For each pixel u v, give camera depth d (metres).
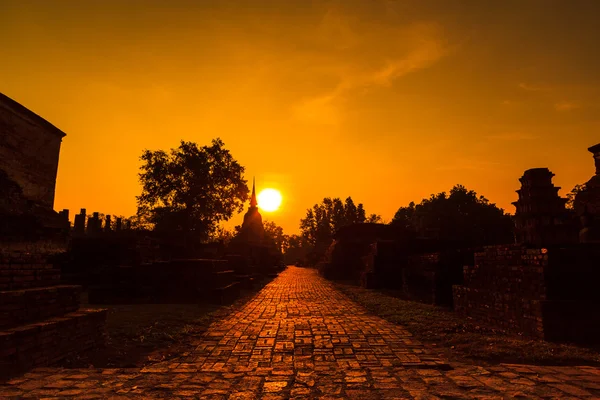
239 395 5.07
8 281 6.32
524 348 7.22
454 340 8.12
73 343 6.94
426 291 15.91
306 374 6.00
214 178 44.94
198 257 33.72
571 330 7.85
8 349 5.55
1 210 6.29
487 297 10.41
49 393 5.04
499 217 56.78
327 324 10.61
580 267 8.30
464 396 4.82
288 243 132.38
